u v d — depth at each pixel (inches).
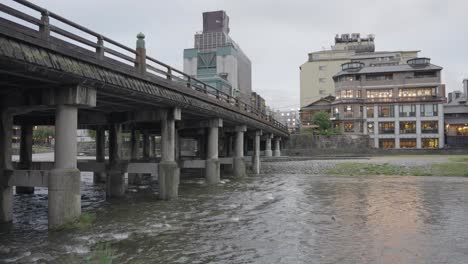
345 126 3206.2
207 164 1186.6
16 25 413.1
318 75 4151.1
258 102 2440.9
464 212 716.7
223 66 3949.3
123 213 696.4
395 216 681.6
